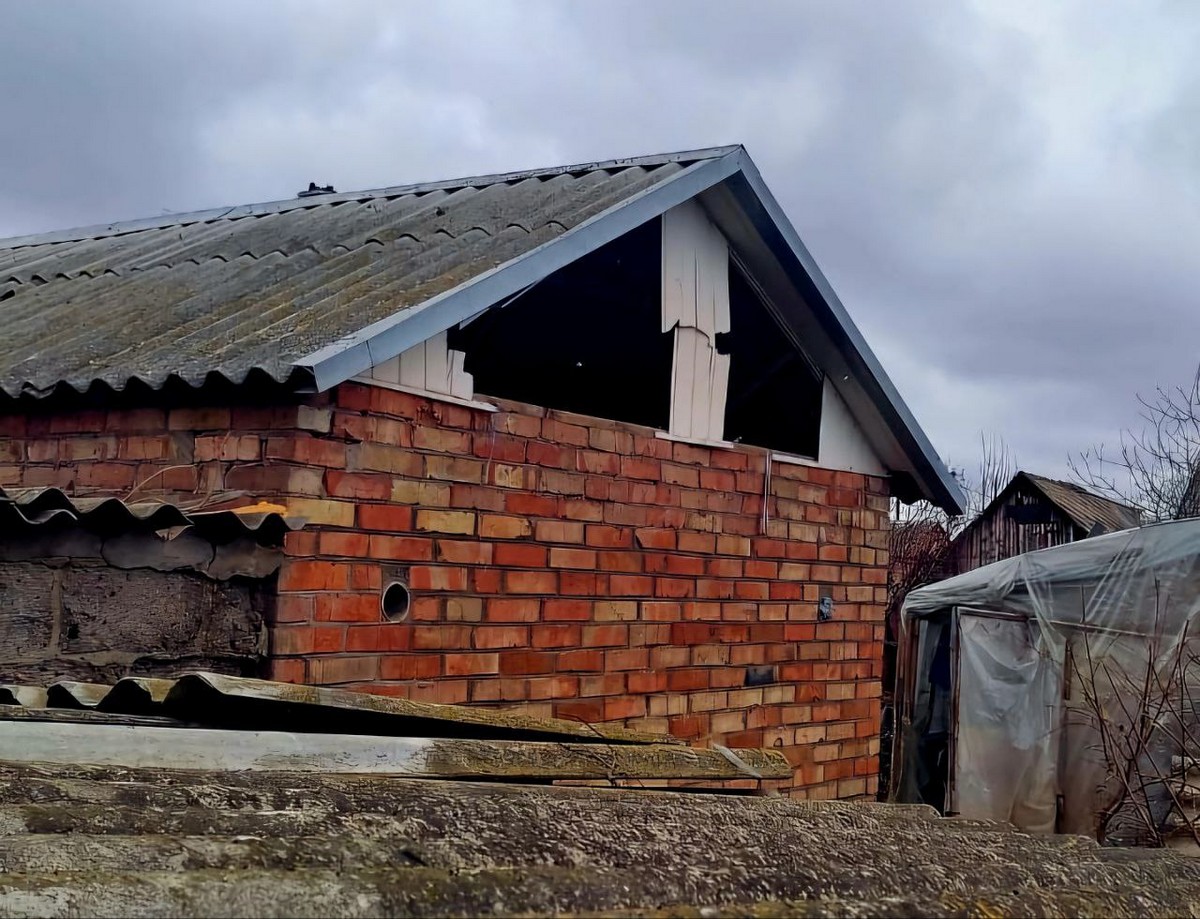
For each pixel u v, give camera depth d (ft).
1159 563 32.89
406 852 5.89
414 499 16.48
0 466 17.25
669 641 21.06
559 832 6.77
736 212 22.47
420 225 22.00
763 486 23.54
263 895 4.95
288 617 14.61
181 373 14.94
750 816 8.27
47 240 30.83
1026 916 6.35
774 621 23.59
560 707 18.79
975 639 34.50
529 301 22.65
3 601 12.35
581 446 19.48
